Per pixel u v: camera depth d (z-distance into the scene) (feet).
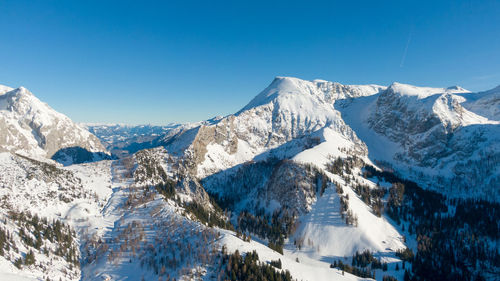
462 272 551.59
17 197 479.82
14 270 337.31
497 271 547.49
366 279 489.26
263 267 410.52
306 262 583.17
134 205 590.96
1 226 393.50
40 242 411.75
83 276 401.70
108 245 461.37
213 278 382.42
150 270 401.29
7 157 601.62
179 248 442.91
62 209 522.47
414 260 567.59
